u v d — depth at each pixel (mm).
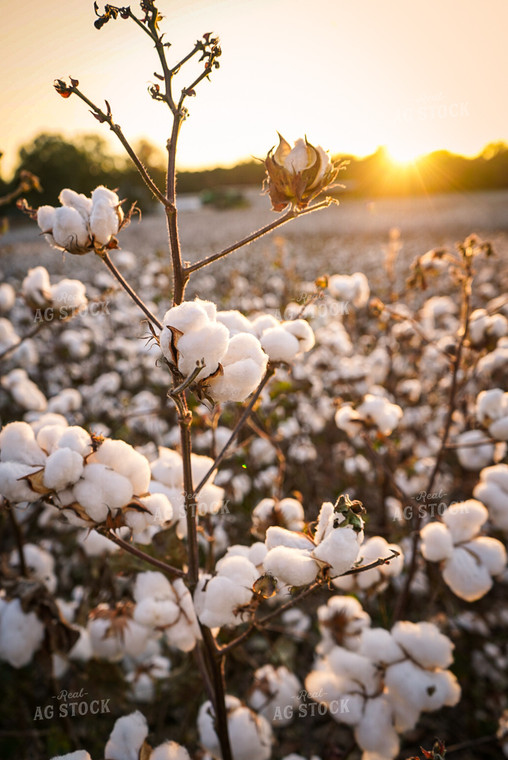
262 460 3490
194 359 938
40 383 5664
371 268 14164
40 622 1874
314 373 4363
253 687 2162
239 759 1715
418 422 3959
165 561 1651
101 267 11250
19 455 1179
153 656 2555
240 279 8438
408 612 3107
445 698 1688
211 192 42375
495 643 3238
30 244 25250
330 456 4215
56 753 2350
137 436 3904
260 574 1298
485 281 8703
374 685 1769
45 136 38875
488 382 3508
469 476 3537
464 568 1854
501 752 2693
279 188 1154
